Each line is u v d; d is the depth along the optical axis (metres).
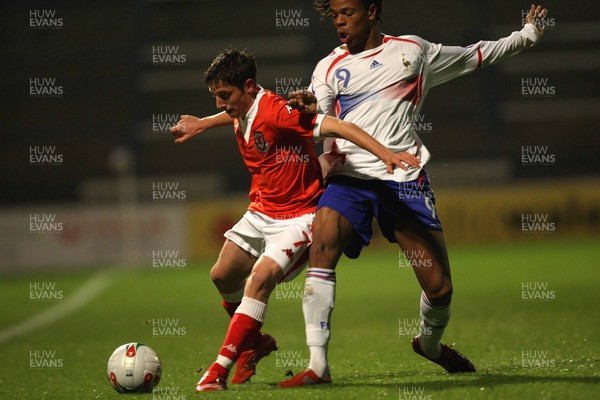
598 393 16.62
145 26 112.75
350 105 19.89
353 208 19.28
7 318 48.69
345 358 26.08
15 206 105.12
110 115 108.81
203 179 102.00
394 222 19.66
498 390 17.27
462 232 91.62
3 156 107.00
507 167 99.88
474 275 60.19
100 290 63.50
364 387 18.11
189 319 42.25
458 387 17.86
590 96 105.31
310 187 20.03
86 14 114.62
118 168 101.56
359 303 46.69
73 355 30.88
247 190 103.75
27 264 87.50
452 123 104.38
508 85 106.06
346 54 20.12
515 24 108.00
